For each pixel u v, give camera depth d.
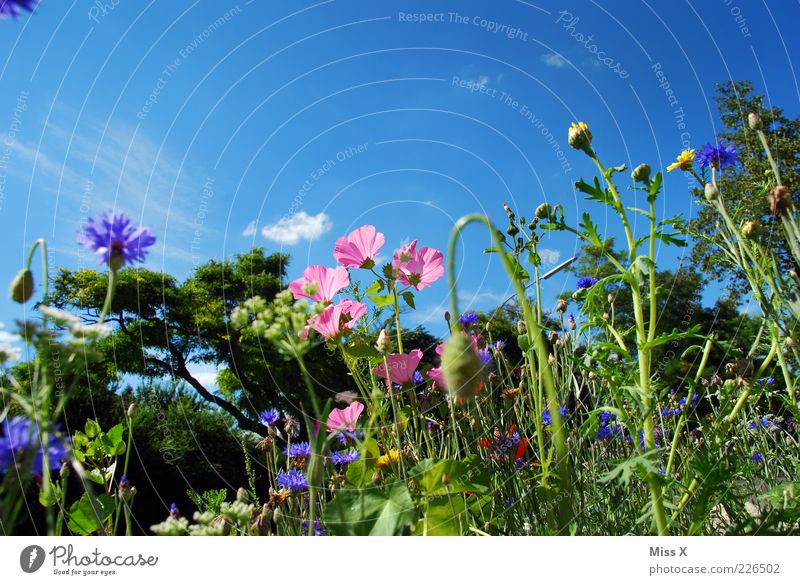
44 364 0.80
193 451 3.66
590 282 2.12
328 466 1.71
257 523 1.46
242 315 1.12
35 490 1.48
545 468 1.55
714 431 1.55
